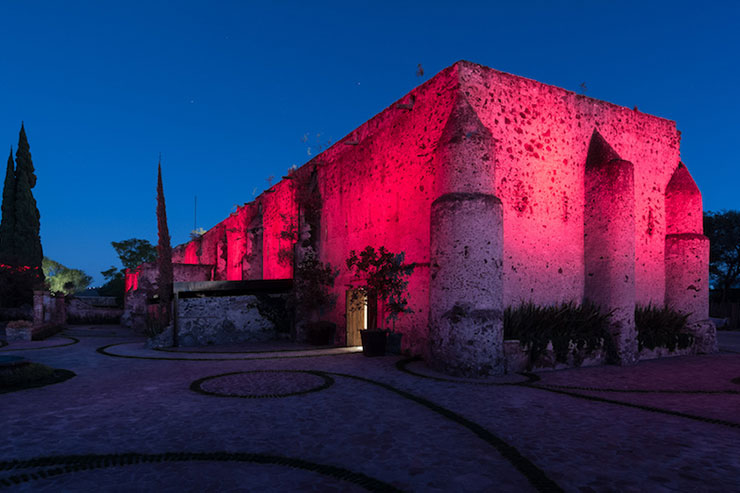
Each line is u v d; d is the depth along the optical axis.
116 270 48.44
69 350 13.41
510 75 10.93
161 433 5.19
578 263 11.51
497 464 4.32
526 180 10.90
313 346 14.05
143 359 11.22
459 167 9.34
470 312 8.91
